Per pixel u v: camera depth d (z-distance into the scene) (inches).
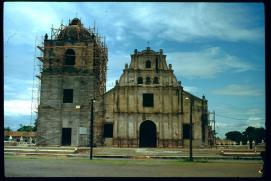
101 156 1841.8
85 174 871.7
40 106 2309.3
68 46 2336.4
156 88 2352.4
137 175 861.8
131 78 2362.2
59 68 2329.0
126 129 2315.5
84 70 2324.1
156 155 1877.5
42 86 2325.3
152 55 2386.8
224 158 1812.3
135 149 2095.2
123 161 1535.4
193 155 1919.3
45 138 2283.5
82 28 2447.1
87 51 2338.8
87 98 2311.8
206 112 2340.1
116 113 2325.3
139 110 2332.7
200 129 2316.7
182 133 2314.2
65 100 2329.0
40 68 2367.1
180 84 2364.7
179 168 1166.3
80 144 2276.1
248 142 2283.5
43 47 2345.0
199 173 975.0
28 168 1062.4
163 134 2309.3
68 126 2299.5
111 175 850.1
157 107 2335.1
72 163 1363.2
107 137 2320.4
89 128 2294.5
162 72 2370.8
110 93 2351.1
